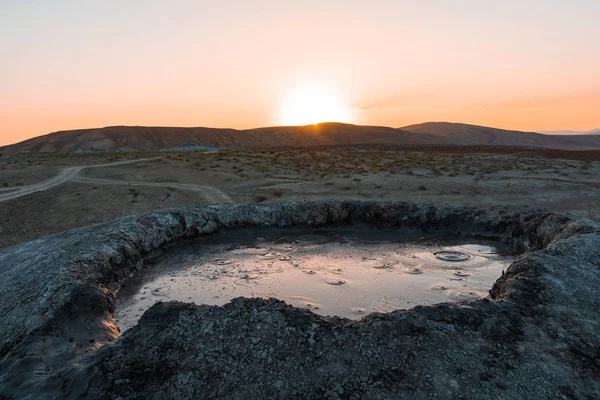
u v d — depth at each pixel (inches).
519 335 268.4
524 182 1258.0
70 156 2364.7
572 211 1005.2
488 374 236.7
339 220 700.7
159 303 305.3
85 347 302.4
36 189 1278.3
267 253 565.3
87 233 555.8
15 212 1064.8
